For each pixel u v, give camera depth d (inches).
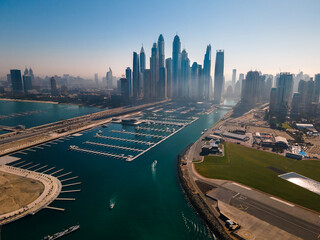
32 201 7027.6
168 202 7337.6
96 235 5856.3
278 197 7313.0
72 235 5816.9
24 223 6146.7
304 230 5723.4
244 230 5703.7
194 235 5895.7
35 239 5615.2
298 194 7524.6
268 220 6107.3
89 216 6550.2
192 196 7411.4
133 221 6417.3
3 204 6796.3
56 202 7130.9
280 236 5497.1
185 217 6609.3
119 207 7007.9
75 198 7391.7
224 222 6131.9
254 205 6830.7
